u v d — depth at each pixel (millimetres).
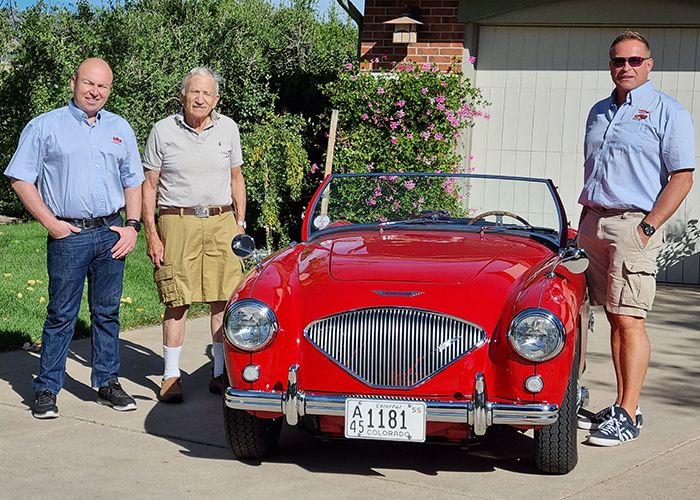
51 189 4742
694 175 9195
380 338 3670
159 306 7695
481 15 9188
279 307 3781
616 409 4441
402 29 9141
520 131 9547
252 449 4051
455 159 9156
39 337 6461
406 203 4973
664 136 4312
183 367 5941
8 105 13461
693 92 9062
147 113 14227
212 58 15633
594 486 3766
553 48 9375
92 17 14805
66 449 4219
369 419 3600
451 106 9117
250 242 4188
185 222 5102
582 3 9062
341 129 9570
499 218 4902
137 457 4129
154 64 14461
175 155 5090
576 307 3777
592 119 4625
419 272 3938
